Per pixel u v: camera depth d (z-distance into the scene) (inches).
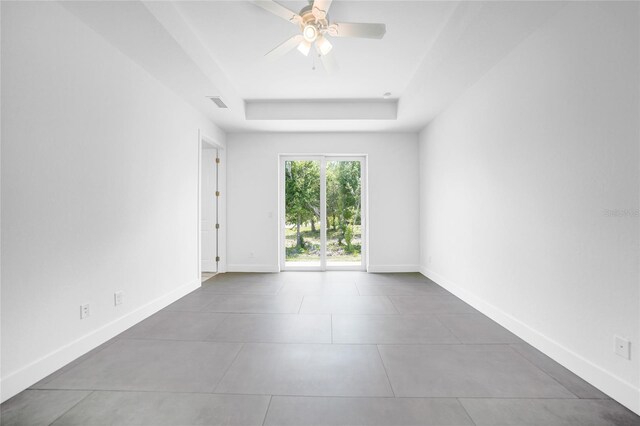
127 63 113.0
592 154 75.9
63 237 84.9
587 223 77.3
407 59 138.8
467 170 143.9
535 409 64.8
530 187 99.1
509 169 110.7
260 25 112.8
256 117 190.9
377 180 220.8
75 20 89.5
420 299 149.3
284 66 145.3
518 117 105.3
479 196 132.7
